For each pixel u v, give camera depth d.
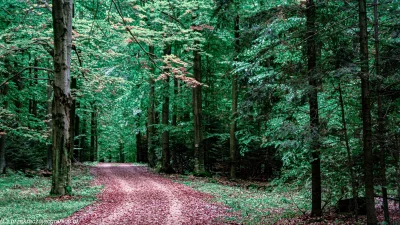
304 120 11.59
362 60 7.75
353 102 10.05
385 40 9.13
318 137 8.47
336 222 9.04
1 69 18.59
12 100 23.00
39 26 16.89
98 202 12.97
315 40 8.94
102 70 21.19
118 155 63.94
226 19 12.18
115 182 20.53
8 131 22.30
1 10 18.30
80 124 41.91
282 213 11.25
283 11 9.52
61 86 14.17
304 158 10.59
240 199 14.52
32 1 17.83
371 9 10.00
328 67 8.55
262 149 23.72
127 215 10.74
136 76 27.73
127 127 45.19
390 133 8.36
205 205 12.75
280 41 9.48
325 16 9.37
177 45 24.53
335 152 9.88
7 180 19.11
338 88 9.11
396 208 10.77
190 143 29.36
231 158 23.98
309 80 8.51
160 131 27.23
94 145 46.91
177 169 28.61
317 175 10.02
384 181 8.30
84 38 17.56
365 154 7.72
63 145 14.19
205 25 14.84
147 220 10.09
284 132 8.69
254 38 10.49
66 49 14.37
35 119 23.64
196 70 24.19
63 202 12.48
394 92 8.45
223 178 24.05
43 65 23.67
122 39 18.19
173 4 17.70
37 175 22.48
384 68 8.41
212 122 27.88
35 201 12.58
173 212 11.39
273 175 24.45
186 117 29.06
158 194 15.59
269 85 9.60
